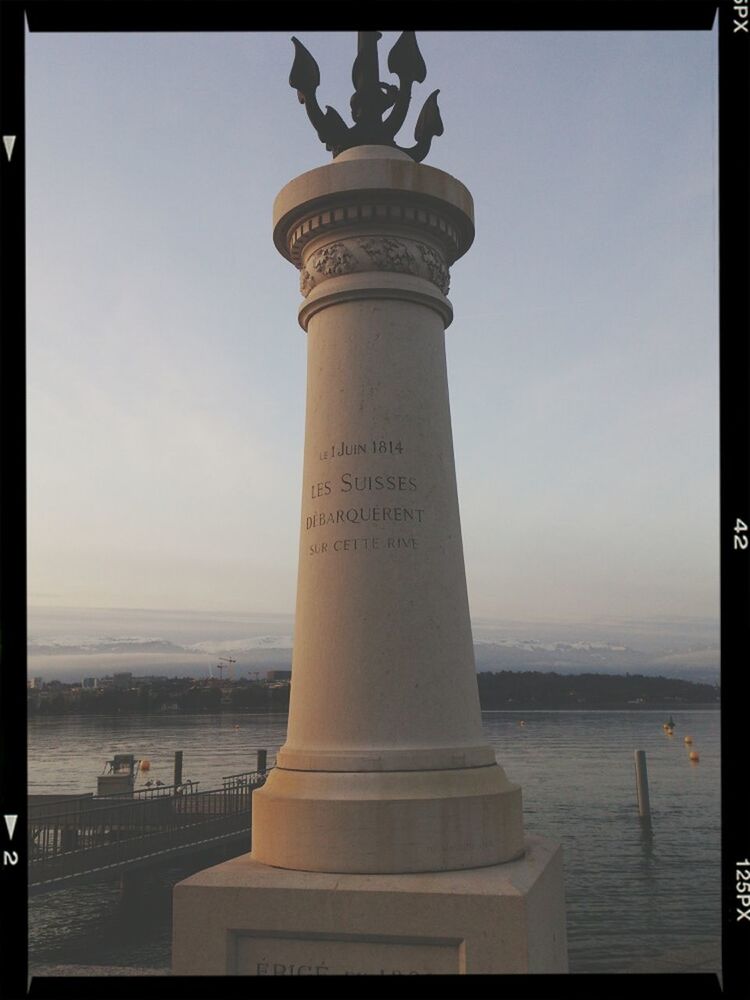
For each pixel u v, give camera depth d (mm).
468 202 6734
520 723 92250
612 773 48156
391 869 5328
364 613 5922
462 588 6320
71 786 40531
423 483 6207
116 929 19094
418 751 5648
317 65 7117
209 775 47781
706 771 48531
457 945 4914
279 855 5555
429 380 6449
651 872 25219
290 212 6562
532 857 5824
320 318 6566
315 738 5840
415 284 6441
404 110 7148
